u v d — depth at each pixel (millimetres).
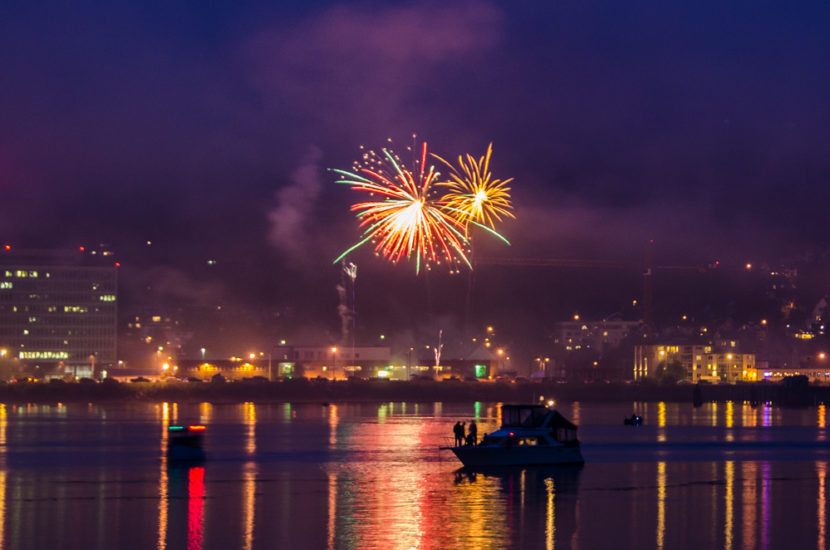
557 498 89188
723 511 83312
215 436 151500
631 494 91812
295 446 134125
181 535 72375
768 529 75938
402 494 90938
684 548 69625
